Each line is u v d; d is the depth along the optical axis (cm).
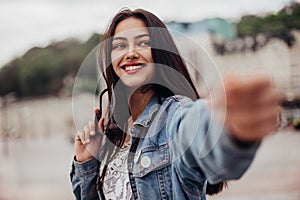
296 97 3244
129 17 176
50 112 5362
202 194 167
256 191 1230
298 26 4281
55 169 2202
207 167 114
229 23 3750
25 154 3067
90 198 204
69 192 1569
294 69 3978
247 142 93
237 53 3775
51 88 7700
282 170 1600
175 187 162
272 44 4022
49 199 1475
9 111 5394
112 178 190
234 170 107
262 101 87
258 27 5641
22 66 8000
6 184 1817
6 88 7925
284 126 2812
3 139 4747
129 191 181
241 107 88
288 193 1202
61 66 7775
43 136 5212
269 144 2339
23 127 5259
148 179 173
